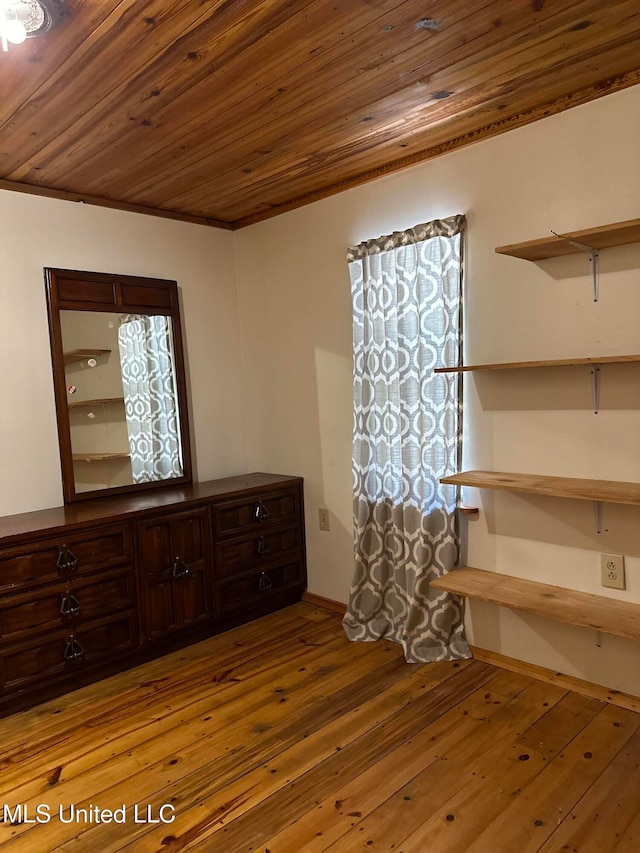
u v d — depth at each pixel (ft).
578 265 7.57
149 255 10.88
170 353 11.02
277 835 5.68
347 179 9.96
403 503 9.40
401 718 7.50
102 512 9.00
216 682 8.69
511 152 8.04
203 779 6.55
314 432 11.14
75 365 9.80
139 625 9.13
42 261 9.54
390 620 9.87
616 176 7.19
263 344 11.88
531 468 8.19
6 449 9.17
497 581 8.30
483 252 8.45
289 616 10.94
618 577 7.50
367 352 9.82
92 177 9.15
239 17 5.25
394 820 5.79
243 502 10.45
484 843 5.46
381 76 6.53
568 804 5.88
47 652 8.22
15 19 4.86
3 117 6.95
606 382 7.43
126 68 6.00
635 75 6.89
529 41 6.03
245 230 11.95
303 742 7.12
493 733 7.09
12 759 7.07
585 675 7.90
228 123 7.46
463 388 8.80
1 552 7.75
